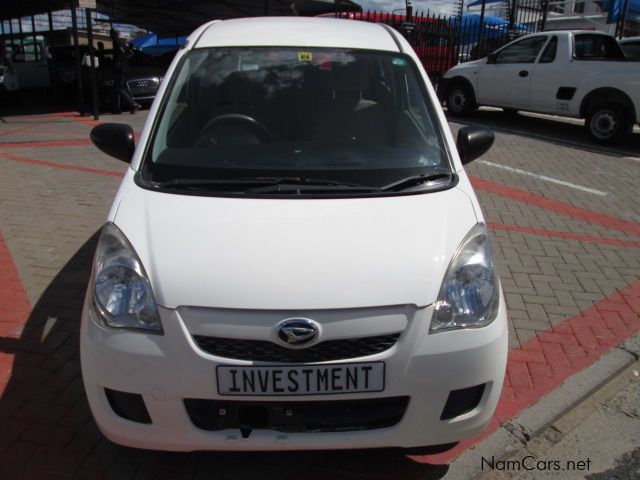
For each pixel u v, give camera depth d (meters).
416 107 3.24
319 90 3.25
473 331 2.28
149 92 14.49
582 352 3.69
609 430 3.07
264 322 2.13
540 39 10.79
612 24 16.47
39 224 5.61
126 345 2.18
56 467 2.67
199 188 2.66
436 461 2.79
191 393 2.16
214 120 3.11
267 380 2.13
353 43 3.52
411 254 2.31
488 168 8.22
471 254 2.41
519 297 4.41
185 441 2.23
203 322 2.14
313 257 2.26
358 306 2.15
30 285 4.36
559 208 6.52
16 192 6.66
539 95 10.74
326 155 2.94
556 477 2.74
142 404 2.22
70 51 16.97
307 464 2.75
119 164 8.17
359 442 2.25
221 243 2.31
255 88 3.25
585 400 3.30
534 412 3.12
